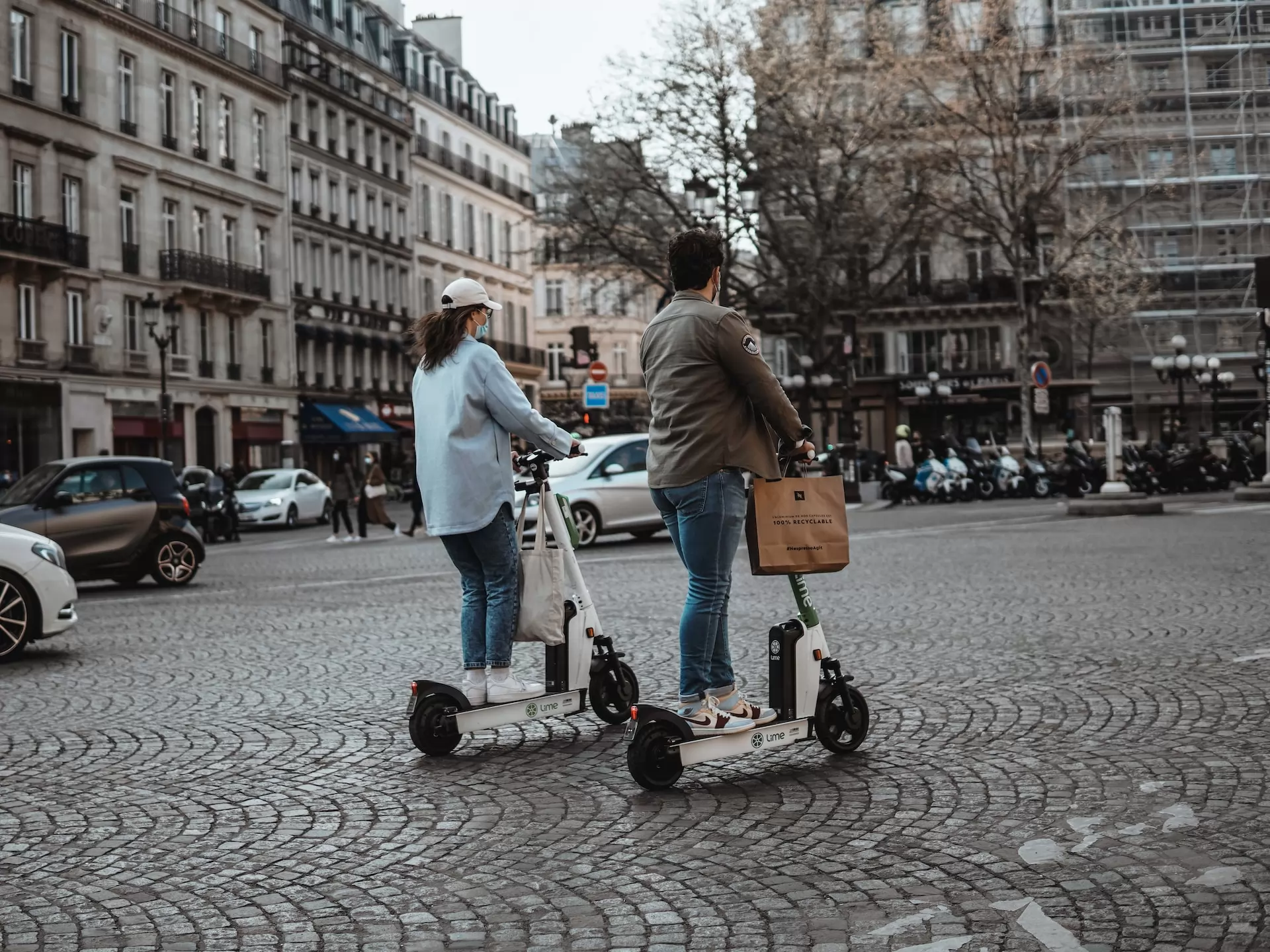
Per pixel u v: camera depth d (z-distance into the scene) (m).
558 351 90.88
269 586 18.06
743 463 6.36
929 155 47.12
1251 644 9.69
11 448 42.19
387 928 4.50
